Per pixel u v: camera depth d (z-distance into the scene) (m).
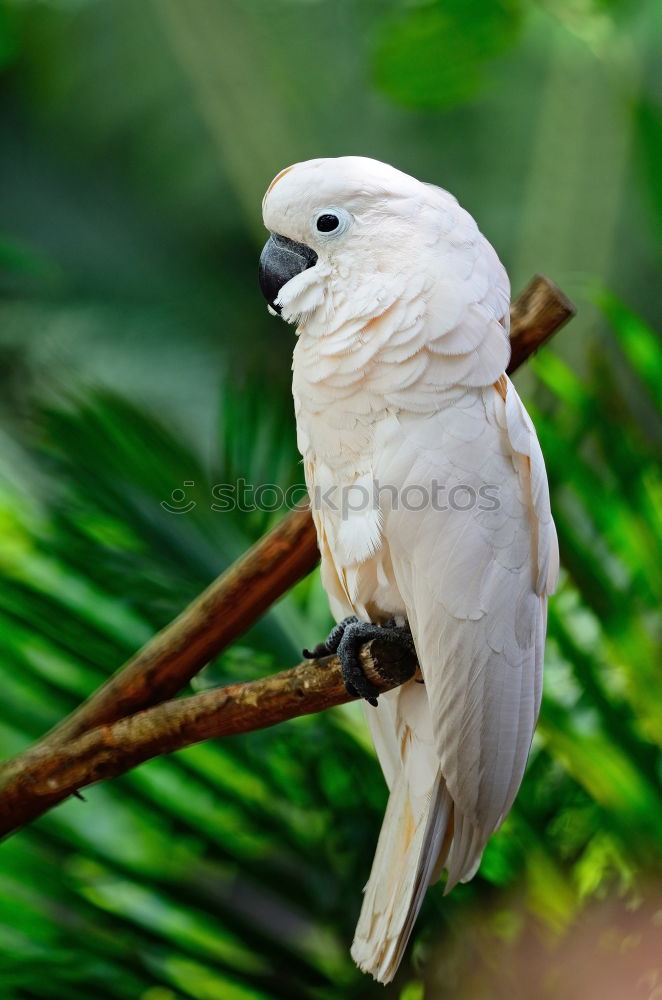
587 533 5.77
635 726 5.50
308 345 5.30
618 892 5.56
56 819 5.95
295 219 5.27
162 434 6.31
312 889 5.82
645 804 5.42
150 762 5.87
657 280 15.40
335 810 5.94
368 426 5.13
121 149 17.42
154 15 16.52
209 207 17.22
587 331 10.11
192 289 16.86
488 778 4.94
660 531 5.67
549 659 6.02
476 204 16.33
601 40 10.87
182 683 5.30
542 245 12.39
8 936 5.63
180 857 5.91
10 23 11.54
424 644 4.95
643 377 6.03
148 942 5.65
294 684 4.90
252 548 5.33
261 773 5.91
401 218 5.21
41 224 17.11
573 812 5.78
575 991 5.43
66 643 5.71
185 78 16.72
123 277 16.75
